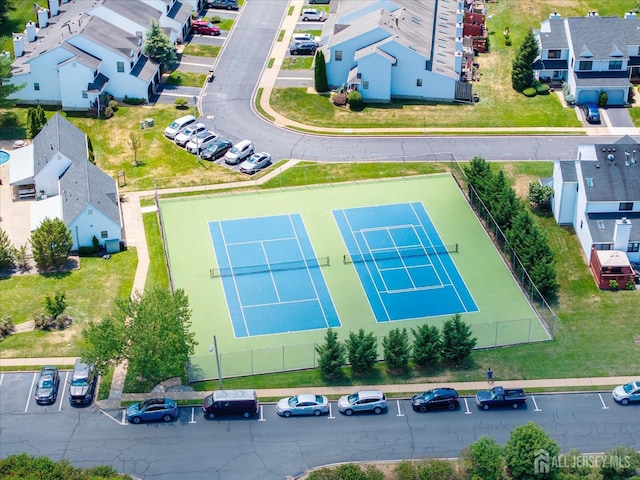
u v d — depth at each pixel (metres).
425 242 122.19
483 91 153.38
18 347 104.31
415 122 145.62
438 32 161.75
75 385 97.94
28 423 96.12
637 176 120.06
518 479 88.25
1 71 141.75
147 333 97.00
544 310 111.44
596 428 96.44
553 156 138.00
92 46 145.88
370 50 147.88
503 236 119.44
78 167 126.25
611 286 114.81
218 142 138.12
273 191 130.88
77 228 118.81
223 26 171.12
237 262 118.50
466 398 99.50
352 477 87.06
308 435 95.31
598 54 149.38
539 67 153.62
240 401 96.19
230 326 109.25
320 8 177.88
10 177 129.12
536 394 100.12
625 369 103.44
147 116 145.88
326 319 110.56
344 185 132.12
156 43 152.50
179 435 95.12
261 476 90.88
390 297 113.75
